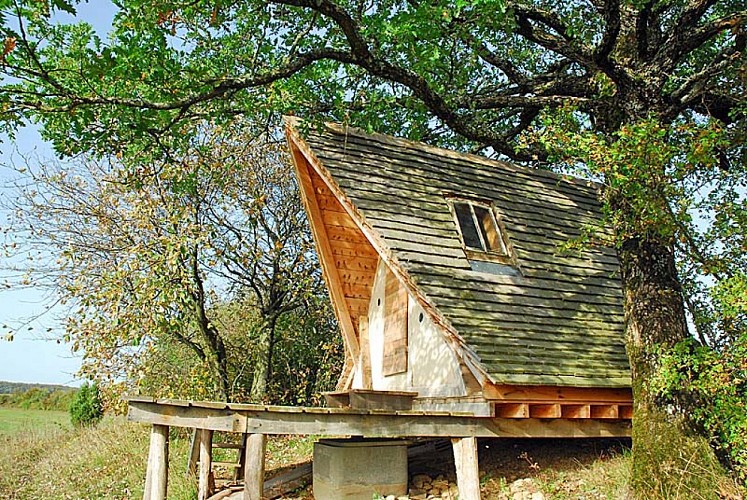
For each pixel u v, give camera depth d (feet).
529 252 33.14
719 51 33.22
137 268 43.06
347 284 40.52
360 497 24.17
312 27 29.32
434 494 25.32
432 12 23.50
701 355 19.25
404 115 42.09
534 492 23.48
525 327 27.76
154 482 22.34
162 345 52.01
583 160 20.53
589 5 36.60
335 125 35.88
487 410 24.34
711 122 19.49
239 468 30.94
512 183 38.81
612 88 27.12
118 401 43.80
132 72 23.44
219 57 31.48
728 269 19.75
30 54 20.22
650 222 19.67
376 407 30.53
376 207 30.19
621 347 29.50
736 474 19.86
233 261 52.54
